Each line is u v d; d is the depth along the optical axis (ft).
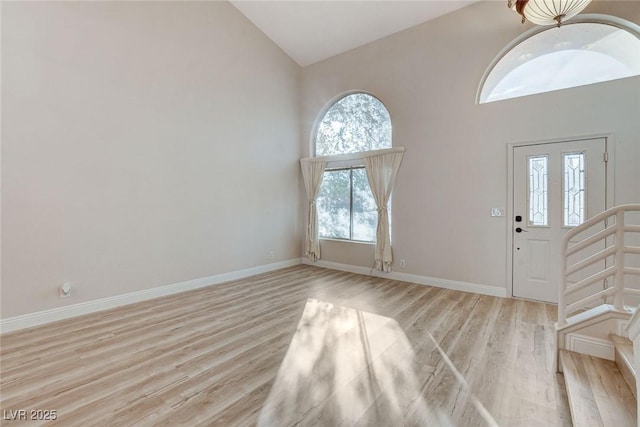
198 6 14.15
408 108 14.99
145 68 12.40
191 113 13.98
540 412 5.73
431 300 12.27
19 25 9.48
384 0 13.70
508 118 12.37
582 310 10.76
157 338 8.96
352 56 17.08
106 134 11.36
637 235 10.33
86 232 10.94
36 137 9.84
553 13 8.60
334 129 18.65
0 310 9.28
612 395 5.47
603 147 10.56
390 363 7.51
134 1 12.03
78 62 10.66
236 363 7.55
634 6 10.13
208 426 5.41
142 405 5.98
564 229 11.33
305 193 19.75
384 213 15.75
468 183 13.35
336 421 5.53
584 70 11.43
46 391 6.43
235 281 15.48
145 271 12.51
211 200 14.85
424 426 5.40
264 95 17.37
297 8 15.12
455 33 13.56
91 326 9.84
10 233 9.43
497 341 8.63
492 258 12.86
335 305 11.77
